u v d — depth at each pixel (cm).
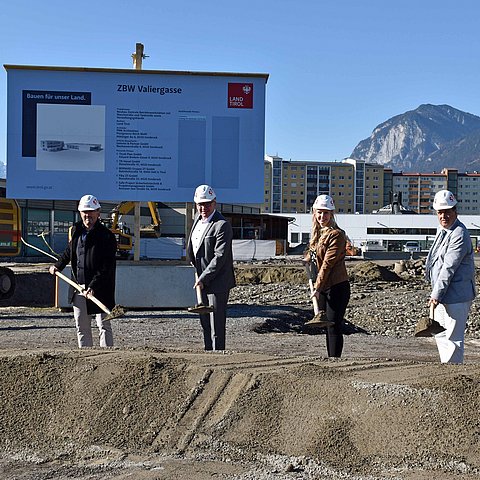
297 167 17725
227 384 602
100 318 884
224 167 1541
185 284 1592
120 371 623
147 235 4925
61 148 1524
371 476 496
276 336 1305
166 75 1528
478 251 7219
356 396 566
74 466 526
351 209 17888
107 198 1534
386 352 1192
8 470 521
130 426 569
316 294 823
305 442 534
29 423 581
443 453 512
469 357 1127
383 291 2541
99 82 1525
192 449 541
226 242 846
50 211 4831
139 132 1533
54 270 908
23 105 1518
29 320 1448
